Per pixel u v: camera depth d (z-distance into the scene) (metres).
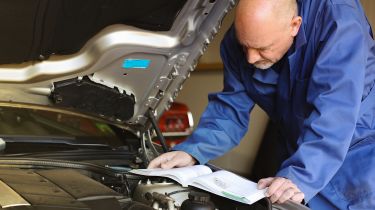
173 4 1.91
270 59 1.93
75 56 1.92
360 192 2.02
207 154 2.16
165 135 3.25
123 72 2.04
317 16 1.96
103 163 2.10
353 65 1.84
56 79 1.94
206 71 4.91
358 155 2.06
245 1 1.82
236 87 2.29
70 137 2.26
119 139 2.39
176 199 1.72
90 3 1.74
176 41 2.04
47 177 1.63
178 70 2.14
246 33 1.83
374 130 2.11
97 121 2.32
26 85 1.92
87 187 1.56
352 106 1.81
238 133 2.28
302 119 2.06
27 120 2.32
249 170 4.85
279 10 1.81
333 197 2.06
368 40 2.03
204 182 1.72
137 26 1.94
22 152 2.03
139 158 2.21
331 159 1.79
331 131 1.79
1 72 1.86
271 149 4.52
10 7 1.64
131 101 2.15
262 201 1.66
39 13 1.69
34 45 1.81
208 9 2.01
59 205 1.38
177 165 2.03
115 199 1.49
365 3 4.36
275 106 2.26
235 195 1.65
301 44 1.96
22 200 1.39
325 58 1.87
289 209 1.63
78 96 2.03
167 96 2.23
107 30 1.89
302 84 2.03
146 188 1.79
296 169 1.75
